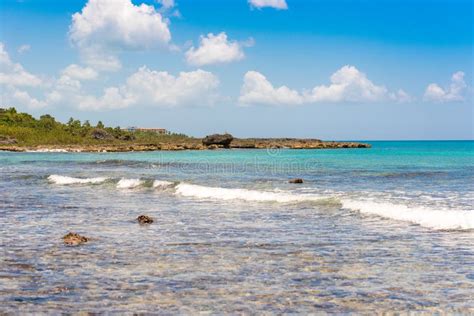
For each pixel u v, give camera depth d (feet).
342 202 72.90
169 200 85.61
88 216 66.69
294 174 142.72
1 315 27.55
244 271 36.91
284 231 53.57
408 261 39.63
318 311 28.19
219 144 524.52
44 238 50.57
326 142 607.37
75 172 166.81
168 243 47.57
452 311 28.19
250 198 84.99
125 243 47.67
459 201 75.97
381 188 98.22
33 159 295.89
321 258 40.91
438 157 264.72
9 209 74.54
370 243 46.68
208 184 112.57
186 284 33.53
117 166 206.59
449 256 41.09
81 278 35.06
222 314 27.66
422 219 58.08
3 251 44.19
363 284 33.47
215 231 54.03
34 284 33.60
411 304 29.40
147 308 28.66
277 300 30.12
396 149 490.49
